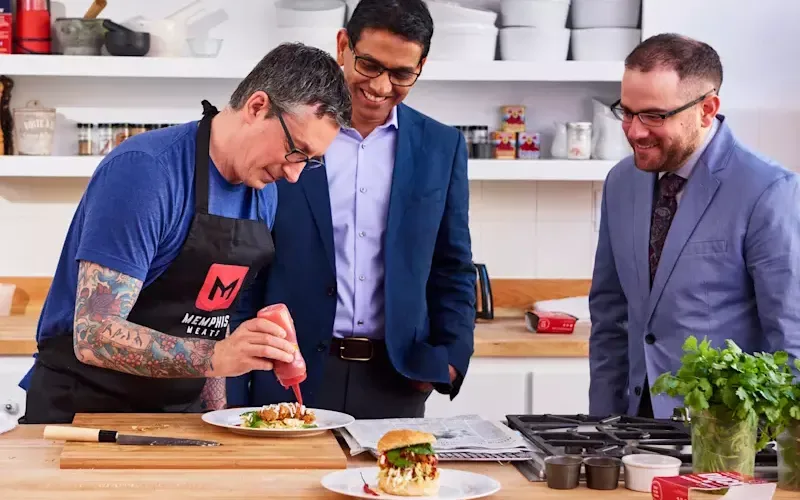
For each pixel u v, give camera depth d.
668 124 2.34
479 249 4.14
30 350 3.42
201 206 2.12
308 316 2.58
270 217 2.36
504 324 3.95
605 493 1.71
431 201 2.65
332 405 2.58
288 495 1.65
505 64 3.82
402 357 2.58
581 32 3.89
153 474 1.76
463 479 1.73
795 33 4.06
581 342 3.56
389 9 2.42
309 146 2.03
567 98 4.11
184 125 2.17
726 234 2.40
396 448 1.65
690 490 1.56
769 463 1.92
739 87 4.07
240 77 3.78
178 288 2.16
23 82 3.93
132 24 3.80
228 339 1.98
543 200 4.15
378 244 2.64
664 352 2.48
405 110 2.70
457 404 3.56
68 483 1.69
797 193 2.36
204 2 3.95
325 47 3.77
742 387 1.70
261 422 2.03
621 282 2.61
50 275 4.02
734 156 2.44
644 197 2.54
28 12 3.77
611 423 2.16
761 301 2.35
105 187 2.02
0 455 1.87
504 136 3.93
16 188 3.98
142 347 1.96
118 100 3.98
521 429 2.09
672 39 2.38
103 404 2.22
